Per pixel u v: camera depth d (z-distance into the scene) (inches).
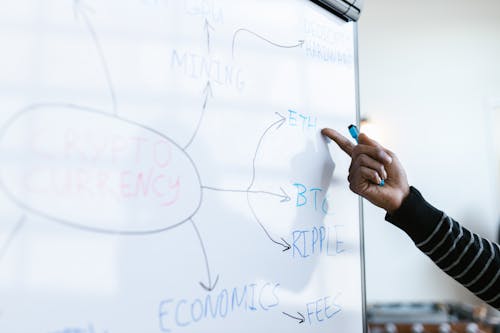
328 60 30.0
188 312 19.4
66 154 16.0
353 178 29.0
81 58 16.7
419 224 28.4
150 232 18.3
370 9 79.4
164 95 19.4
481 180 74.5
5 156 14.6
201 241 20.3
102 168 17.0
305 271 26.1
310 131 27.8
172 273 18.9
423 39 77.9
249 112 23.5
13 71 14.9
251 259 22.6
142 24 18.9
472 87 76.2
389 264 74.5
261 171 23.9
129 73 18.2
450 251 28.2
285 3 26.8
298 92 27.1
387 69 77.9
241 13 23.7
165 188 19.1
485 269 27.7
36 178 15.2
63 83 16.1
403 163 75.9
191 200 20.1
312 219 27.1
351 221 30.4
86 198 16.5
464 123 75.8
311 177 27.4
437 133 76.0
